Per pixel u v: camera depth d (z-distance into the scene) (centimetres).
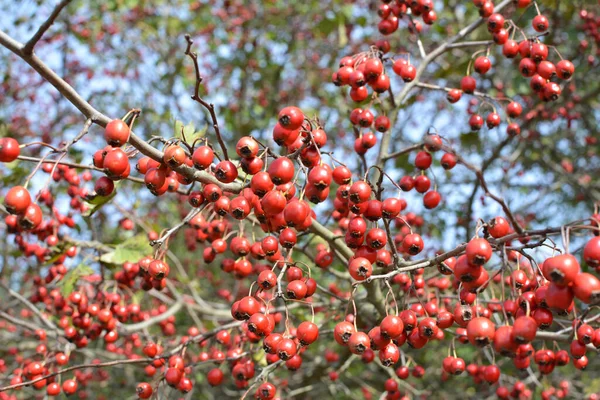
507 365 82
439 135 49
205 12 119
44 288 60
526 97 87
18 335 82
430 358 91
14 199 36
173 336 68
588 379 87
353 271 40
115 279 56
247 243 47
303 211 39
